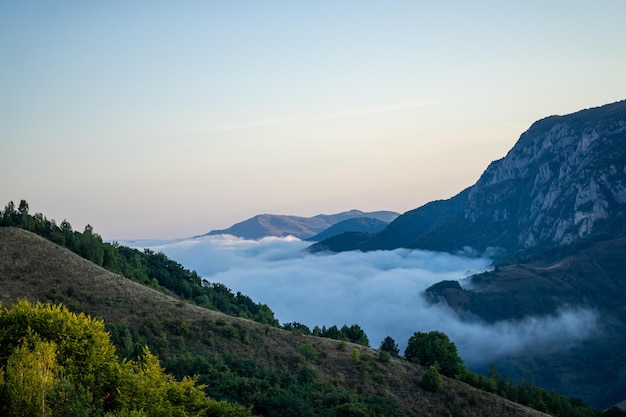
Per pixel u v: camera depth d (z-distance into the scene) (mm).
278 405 77812
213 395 77625
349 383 101438
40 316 52469
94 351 50094
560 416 124688
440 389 106250
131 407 45094
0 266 113312
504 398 114688
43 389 39750
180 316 111875
